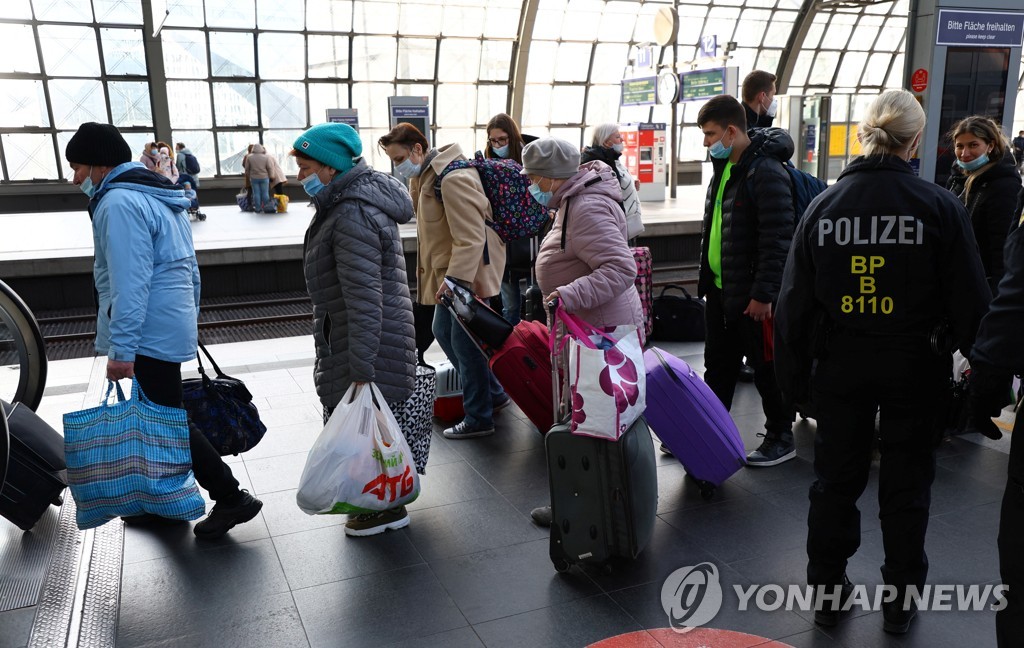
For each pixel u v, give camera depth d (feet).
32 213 61.31
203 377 11.52
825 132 49.08
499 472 12.92
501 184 13.85
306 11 67.62
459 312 12.73
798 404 8.91
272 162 58.23
